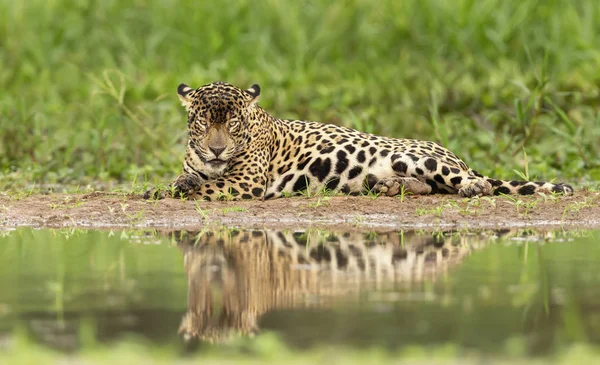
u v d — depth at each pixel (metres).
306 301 7.73
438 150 13.80
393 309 7.43
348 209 12.41
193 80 22.27
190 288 8.23
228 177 13.20
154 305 7.64
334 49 26.11
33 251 10.05
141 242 10.57
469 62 23.88
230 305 7.60
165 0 26.72
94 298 7.89
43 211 12.51
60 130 19.02
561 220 12.05
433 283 8.35
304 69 24.73
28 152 17.81
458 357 6.10
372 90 21.33
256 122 13.41
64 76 24.62
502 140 18.02
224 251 9.93
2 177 15.66
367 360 5.98
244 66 25.05
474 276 8.64
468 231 11.35
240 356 6.22
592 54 23.95
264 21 26.41
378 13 26.39
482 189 12.98
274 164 13.70
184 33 26.16
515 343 6.41
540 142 18.25
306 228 11.54
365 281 8.46
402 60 24.41
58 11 27.11
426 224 11.83
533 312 7.32
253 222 12.05
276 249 10.02
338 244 10.34
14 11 26.73
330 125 13.94
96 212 12.37
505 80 21.42
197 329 6.93
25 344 6.30
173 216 12.11
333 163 13.45
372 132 17.70
